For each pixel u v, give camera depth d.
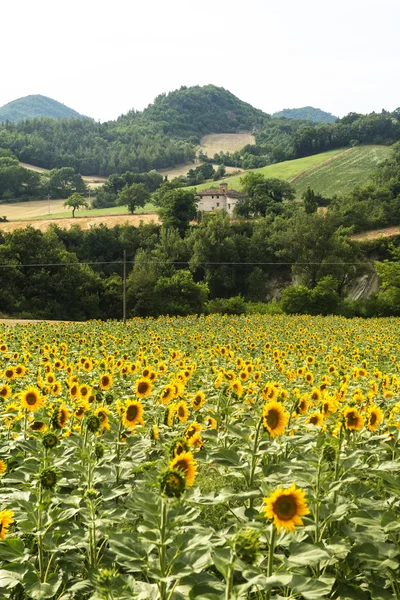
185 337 27.12
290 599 3.56
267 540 3.91
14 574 3.96
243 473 5.21
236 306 73.62
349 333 31.55
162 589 3.59
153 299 72.56
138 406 6.21
